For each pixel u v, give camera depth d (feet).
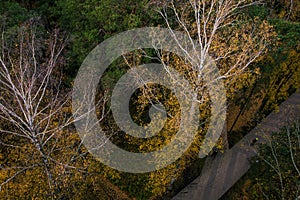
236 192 65.77
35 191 50.67
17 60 51.21
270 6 73.61
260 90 74.64
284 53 63.10
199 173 67.82
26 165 51.29
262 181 63.16
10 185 50.01
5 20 60.44
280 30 60.95
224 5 50.93
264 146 66.49
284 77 76.07
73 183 53.36
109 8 57.82
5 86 50.01
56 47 61.21
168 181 57.11
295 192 53.93
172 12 58.13
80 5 61.67
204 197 64.54
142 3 57.47
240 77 55.42
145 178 60.29
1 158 53.42
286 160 59.72
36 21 63.36
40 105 54.85
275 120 78.69
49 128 54.08
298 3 72.74
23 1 73.41
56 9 69.10
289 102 82.02
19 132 53.88
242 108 76.02
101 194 59.31
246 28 54.70
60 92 58.23
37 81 53.88
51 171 50.70
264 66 63.77
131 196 60.44
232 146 73.41
